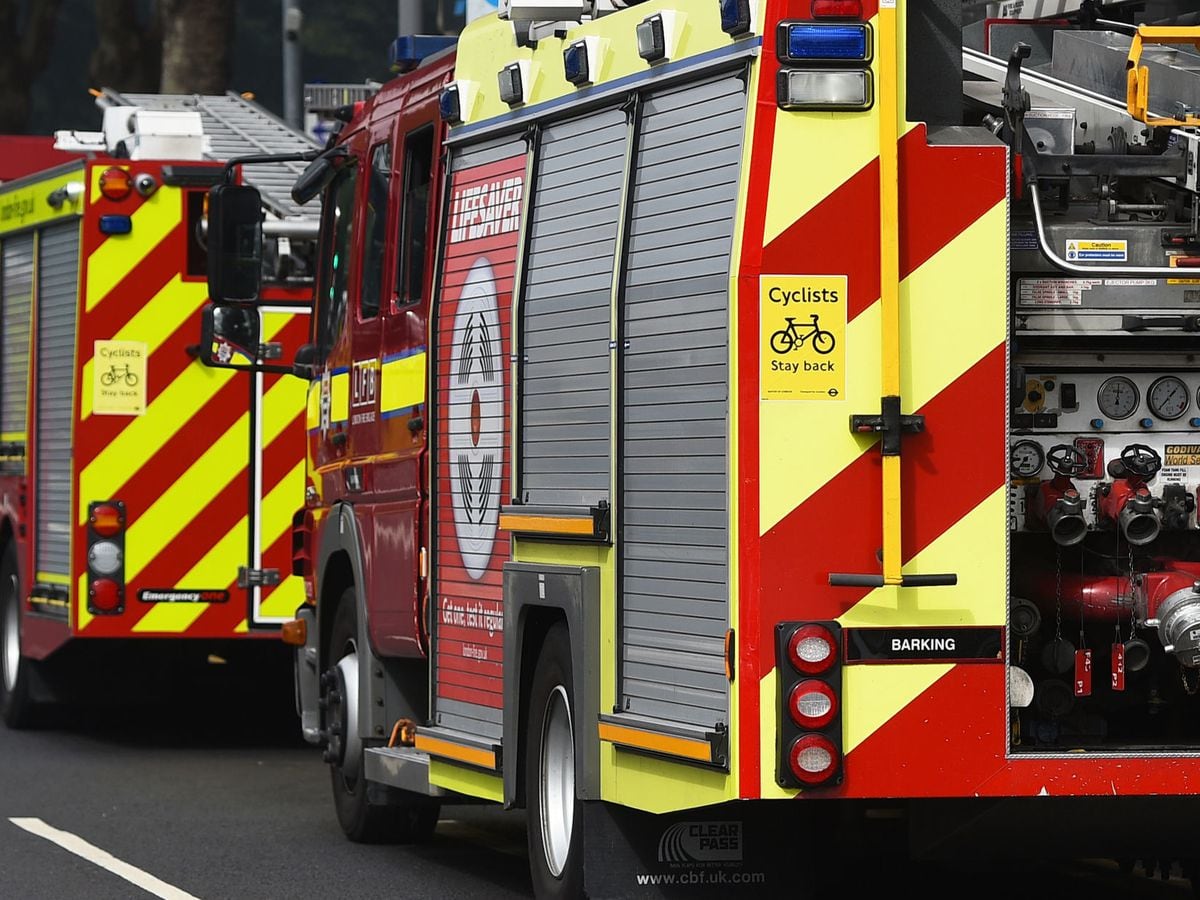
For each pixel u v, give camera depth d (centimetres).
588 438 1909
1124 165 1750
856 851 2041
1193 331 1759
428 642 2320
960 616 1644
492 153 2170
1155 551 1841
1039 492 1772
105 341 3512
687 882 1858
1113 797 1692
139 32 7175
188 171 3544
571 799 1980
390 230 2488
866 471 1634
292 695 4241
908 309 1648
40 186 3741
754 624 1628
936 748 1641
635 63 1852
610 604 1848
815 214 1634
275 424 3572
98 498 3506
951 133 1667
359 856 2542
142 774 3256
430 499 2291
